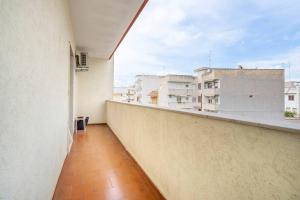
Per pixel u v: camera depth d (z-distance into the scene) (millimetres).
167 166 1949
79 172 2789
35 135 1322
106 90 7469
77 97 6883
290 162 767
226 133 1114
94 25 4293
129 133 3635
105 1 3270
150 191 2236
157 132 2219
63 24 2748
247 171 968
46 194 1714
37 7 1308
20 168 1027
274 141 831
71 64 4805
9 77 874
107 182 2469
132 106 3408
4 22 808
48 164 1796
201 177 1365
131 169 2908
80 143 4488
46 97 1667
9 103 878
